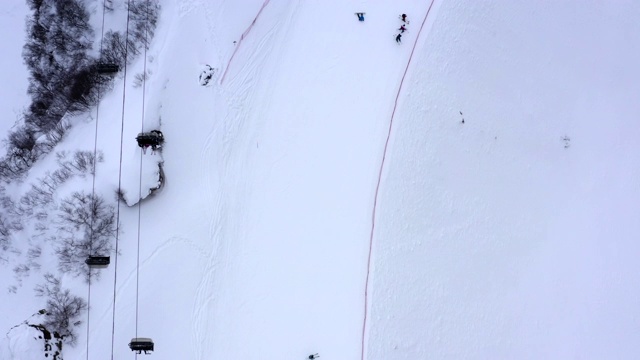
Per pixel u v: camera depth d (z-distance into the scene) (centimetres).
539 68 3428
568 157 3403
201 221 3044
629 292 3203
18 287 3114
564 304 3081
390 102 2991
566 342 3009
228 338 2875
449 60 3112
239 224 3036
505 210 3120
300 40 3322
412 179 2883
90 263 2895
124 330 2920
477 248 2972
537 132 3341
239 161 3147
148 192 3044
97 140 3347
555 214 3266
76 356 2884
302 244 2914
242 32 3384
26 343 2827
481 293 2914
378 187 2834
